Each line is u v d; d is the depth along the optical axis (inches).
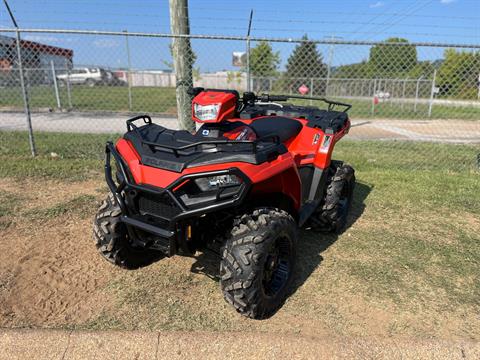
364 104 831.7
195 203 98.3
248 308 101.7
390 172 248.8
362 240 156.6
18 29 234.7
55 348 92.4
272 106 169.5
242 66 446.9
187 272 129.9
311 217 153.1
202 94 111.5
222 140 99.6
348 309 113.7
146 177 101.6
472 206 194.5
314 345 95.1
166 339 95.3
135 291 119.0
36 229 155.2
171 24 219.9
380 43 237.5
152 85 1116.5
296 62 512.4
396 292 122.7
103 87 1013.8
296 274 130.8
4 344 92.7
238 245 99.6
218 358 91.7
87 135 346.6
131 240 124.3
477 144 384.5
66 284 121.5
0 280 121.5
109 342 94.0
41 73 730.8
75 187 204.1
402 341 97.9
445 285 127.6
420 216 181.6
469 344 97.7
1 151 268.7
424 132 486.0
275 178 110.5
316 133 145.7
